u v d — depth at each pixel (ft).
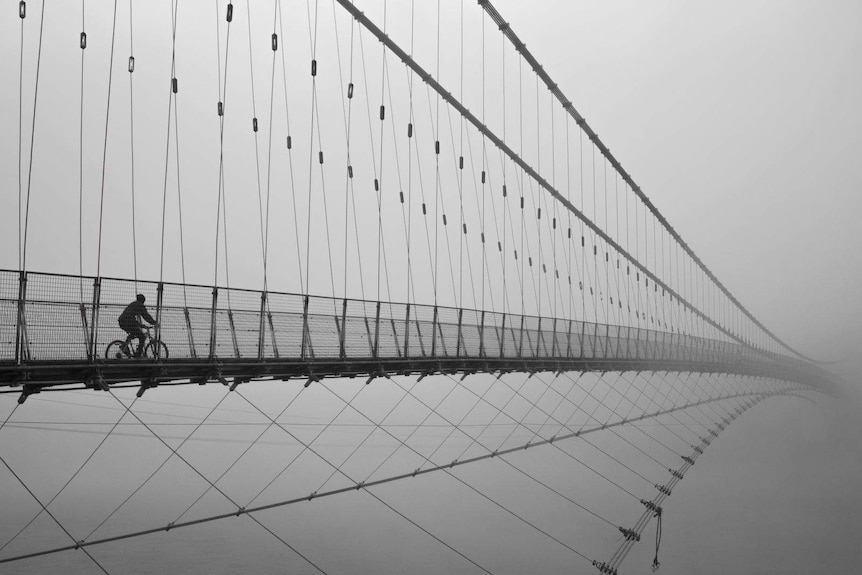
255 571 98.73
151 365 43.11
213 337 47.93
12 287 38.24
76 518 114.42
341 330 59.98
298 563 105.19
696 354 190.08
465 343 78.74
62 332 39.65
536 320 95.86
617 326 130.00
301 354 55.31
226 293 49.44
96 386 40.45
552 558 115.44
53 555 100.63
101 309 41.47
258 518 124.77
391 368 65.00
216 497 131.44
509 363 86.63
